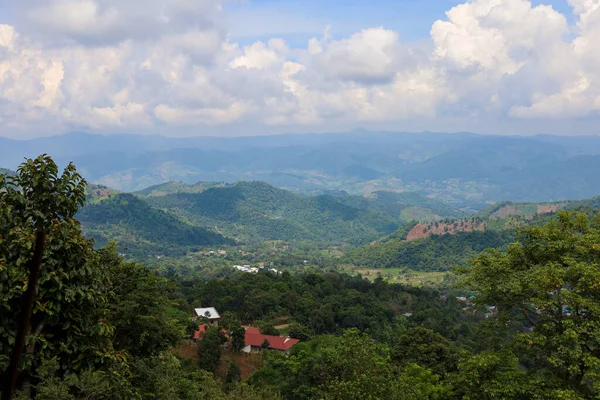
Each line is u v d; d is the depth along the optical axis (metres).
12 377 3.71
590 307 13.96
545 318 15.41
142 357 16.20
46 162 11.07
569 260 15.29
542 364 16.41
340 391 16.34
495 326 16.59
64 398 9.60
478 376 15.63
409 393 16.67
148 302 16.19
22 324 3.75
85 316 11.00
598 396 13.47
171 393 16.08
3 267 9.34
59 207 11.05
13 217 10.41
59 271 10.27
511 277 16.14
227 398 19.50
